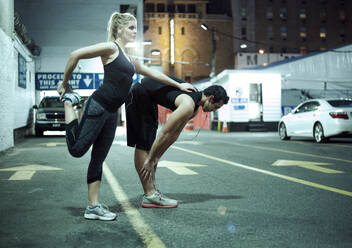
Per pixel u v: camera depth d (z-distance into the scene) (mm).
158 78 3869
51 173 6590
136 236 3100
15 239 3016
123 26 3537
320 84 33781
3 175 6371
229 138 16812
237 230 3264
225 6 74812
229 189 5141
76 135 3432
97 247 2834
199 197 4617
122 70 3430
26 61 19672
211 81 28359
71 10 27141
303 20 77188
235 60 67438
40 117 18781
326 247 2836
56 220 3580
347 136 12672
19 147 12320
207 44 70750
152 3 70438
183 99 3684
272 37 75125
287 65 33750
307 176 6258
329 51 33844
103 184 5500
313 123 13445
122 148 11656
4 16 10867
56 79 25859
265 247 2834
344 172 6703
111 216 3584
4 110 10562
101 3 27531
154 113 4098
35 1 26812
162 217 3695
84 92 26234
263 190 5066
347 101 13383
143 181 4090
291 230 3266
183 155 9555
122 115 31922
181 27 70188
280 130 15711
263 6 74750
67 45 26906
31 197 4609
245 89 23969
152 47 69375
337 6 78500
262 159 8664
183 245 2881
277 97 24422
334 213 3844
